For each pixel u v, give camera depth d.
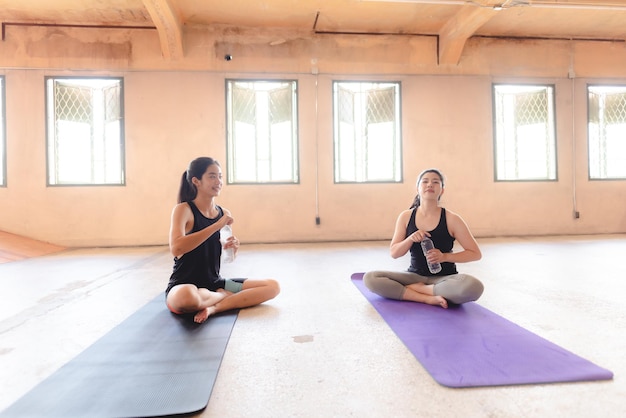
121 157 5.79
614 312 1.99
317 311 2.08
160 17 5.17
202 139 5.89
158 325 1.82
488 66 6.27
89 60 5.70
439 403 1.09
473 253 2.09
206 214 2.06
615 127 6.43
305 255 4.54
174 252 1.85
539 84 6.37
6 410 1.06
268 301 2.31
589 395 1.12
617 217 6.43
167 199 5.82
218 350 1.50
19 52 5.60
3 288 2.79
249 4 5.28
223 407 1.09
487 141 6.30
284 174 6.09
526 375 1.24
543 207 6.38
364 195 6.13
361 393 1.16
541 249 4.70
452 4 5.27
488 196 6.30
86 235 5.69
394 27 6.01
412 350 1.47
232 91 5.98
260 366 1.37
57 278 3.19
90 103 5.76
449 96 6.24
